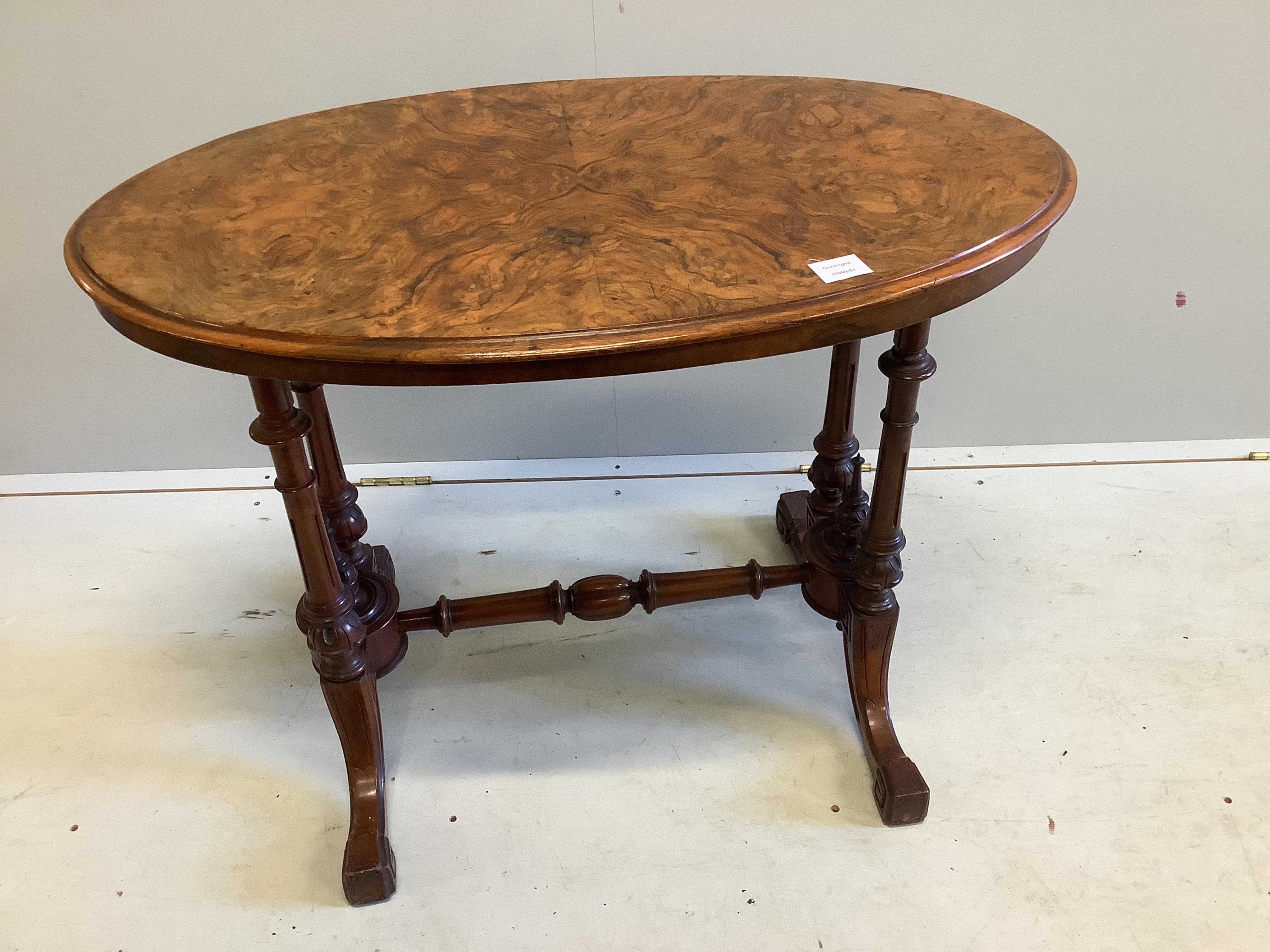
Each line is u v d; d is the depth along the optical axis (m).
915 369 1.10
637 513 1.96
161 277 0.91
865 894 1.21
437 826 1.33
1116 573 1.73
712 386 2.00
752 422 2.06
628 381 1.98
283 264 0.93
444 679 1.58
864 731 1.36
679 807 1.34
